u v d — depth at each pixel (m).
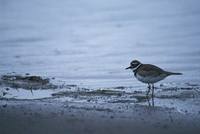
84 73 17.44
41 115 10.70
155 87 15.17
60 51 21.19
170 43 22.48
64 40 23.66
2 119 10.33
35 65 18.58
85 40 23.66
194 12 29.70
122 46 22.14
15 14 30.83
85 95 13.98
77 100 13.10
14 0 35.16
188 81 16.08
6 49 21.53
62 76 16.84
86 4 33.66
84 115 10.71
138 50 21.31
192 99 13.00
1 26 27.12
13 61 19.20
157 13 29.95
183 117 10.60
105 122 10.06
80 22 28.17
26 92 14.32
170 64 18.66
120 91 14.59
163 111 11.31
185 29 25.38
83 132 9.32
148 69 14.01
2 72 17.16
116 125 9.83
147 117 10.60
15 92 14.27
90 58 20.02
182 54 20.25
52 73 17.30
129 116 10.70
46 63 19.00
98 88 15.07
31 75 16.72
